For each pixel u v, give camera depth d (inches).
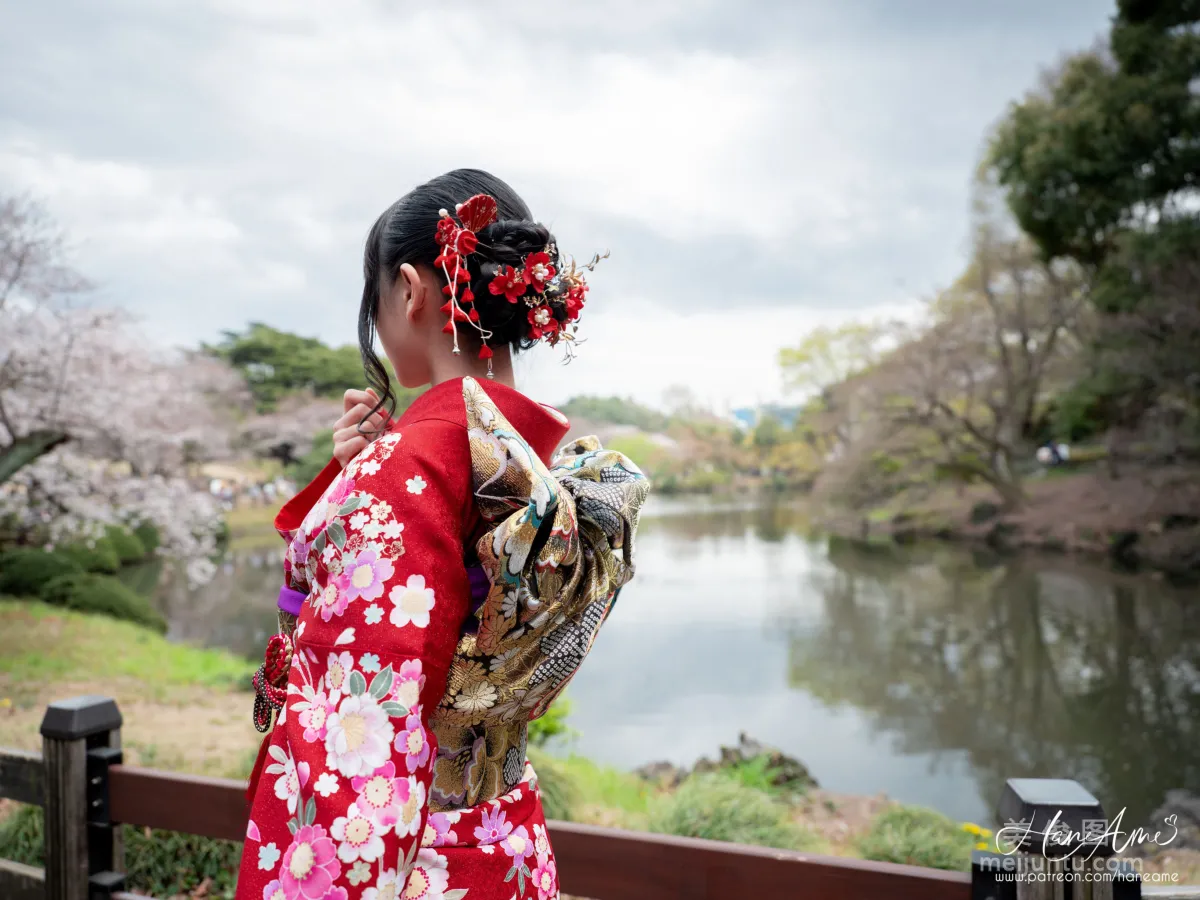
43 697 330.0
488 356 35.6
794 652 521.7
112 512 637.9
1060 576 750.5
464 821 33.3
